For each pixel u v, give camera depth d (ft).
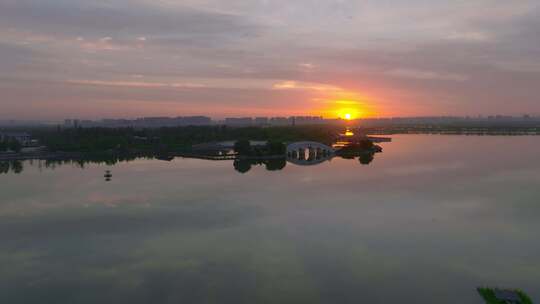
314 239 174.50
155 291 128.47
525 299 116.26
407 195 260.62
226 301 121.60
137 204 241.55
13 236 182.39
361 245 166.71
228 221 203.21
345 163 437.99
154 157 508.94
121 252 161.89
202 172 369.71
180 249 164.55
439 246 164.55
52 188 293.43
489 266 143.74
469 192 269.23
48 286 132.57
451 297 121.80
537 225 191.01
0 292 128.36
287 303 119.96
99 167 412.77
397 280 133.59
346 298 122.31
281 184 304.30
